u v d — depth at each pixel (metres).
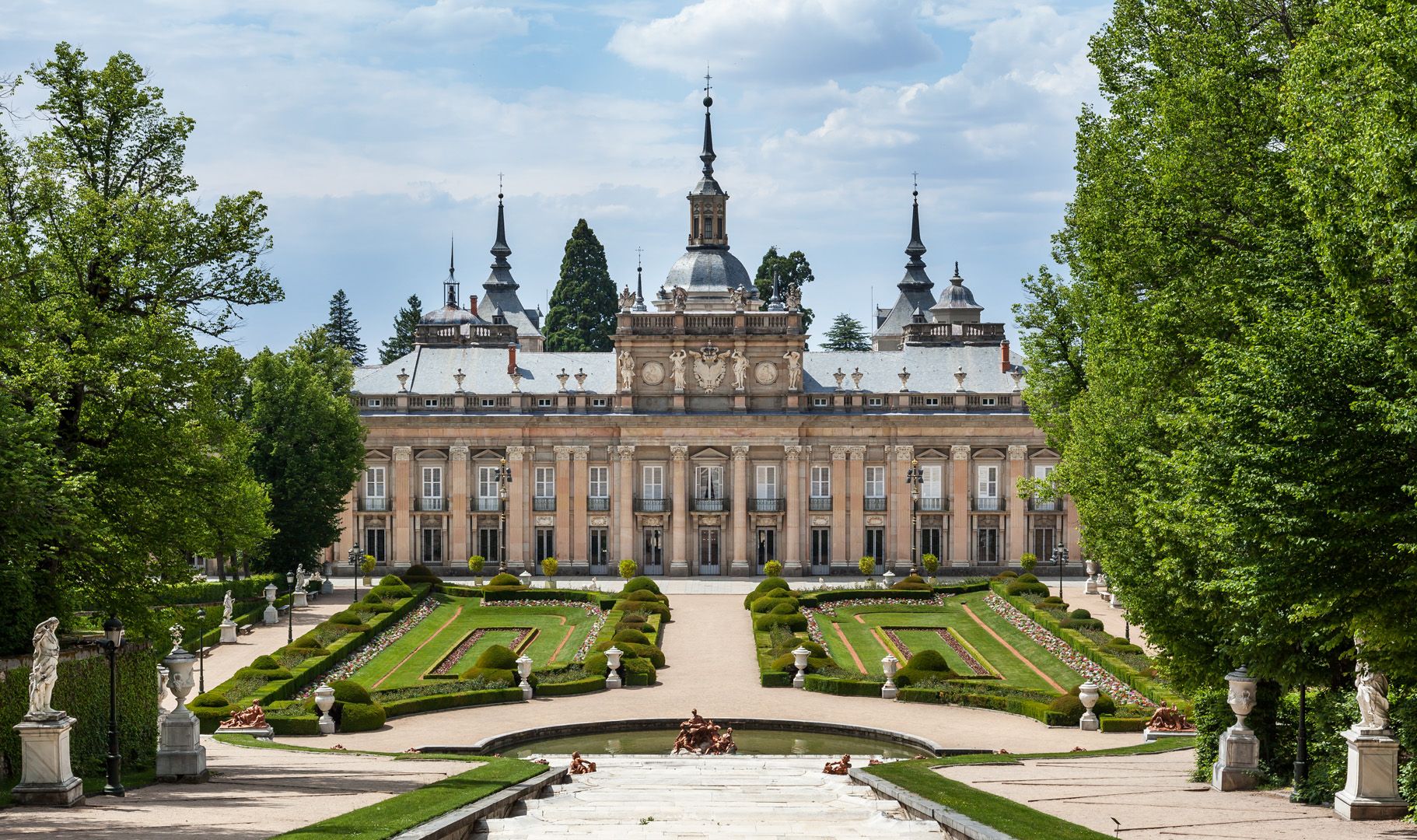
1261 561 32.16
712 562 128.12
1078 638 83.19
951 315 160.88
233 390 61.16
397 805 35.09
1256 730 42.62
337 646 81.94
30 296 49.34
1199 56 47.47
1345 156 32.41
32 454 41.09
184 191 53.47
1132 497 48.78
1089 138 55.62
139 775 44.84
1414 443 29.52
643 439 127.31
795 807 38.59
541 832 33.53
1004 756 52.31
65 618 45.94
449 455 128.62
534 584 119.81
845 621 96.81
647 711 68.38
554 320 193.62
